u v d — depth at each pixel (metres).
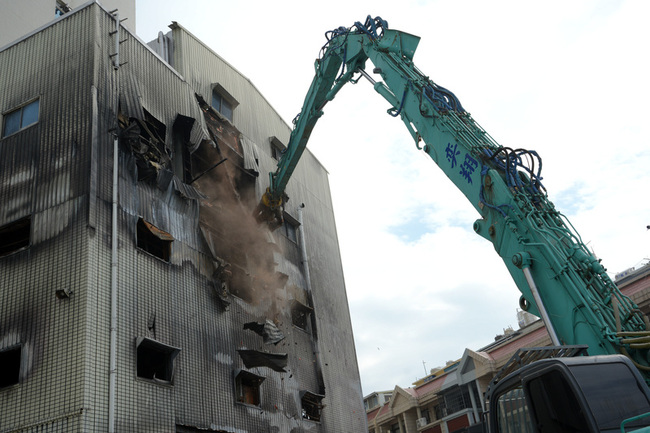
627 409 5.09
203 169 20.39
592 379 5.29
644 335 6.68
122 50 17.64
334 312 27.08
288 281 23.58
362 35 14.71
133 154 16.11
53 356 12.50
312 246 27.47
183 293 16.27
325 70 17.03
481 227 9.56
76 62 16.48
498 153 9.36
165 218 16.69
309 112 18.78
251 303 19.92
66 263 13.48
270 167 25.41
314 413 21.72
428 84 11.77
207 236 18.38
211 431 15.27
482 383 36.81
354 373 26.59
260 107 26.88
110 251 14.09
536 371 5.73
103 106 15.91
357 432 24.41
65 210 14.25
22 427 12.00
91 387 11.98
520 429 6.22
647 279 24.94
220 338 17.25
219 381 16.38
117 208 14.81
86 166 14.62
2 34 22.20
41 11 24.42
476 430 10.99
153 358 14.66
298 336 22.56
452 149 10.47
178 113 19.39
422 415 43.12
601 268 7.64
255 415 17.52
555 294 7.90
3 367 13.54
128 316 13.80
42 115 16.22
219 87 23.20
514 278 8.73
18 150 16.02
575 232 8.23
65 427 11.55
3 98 17.23
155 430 13.20
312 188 30.30
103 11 17.53
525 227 8.56
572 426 5.25
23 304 13.51
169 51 21.86
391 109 12.52
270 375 19.31
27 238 15.10
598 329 7.20
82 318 12.59
